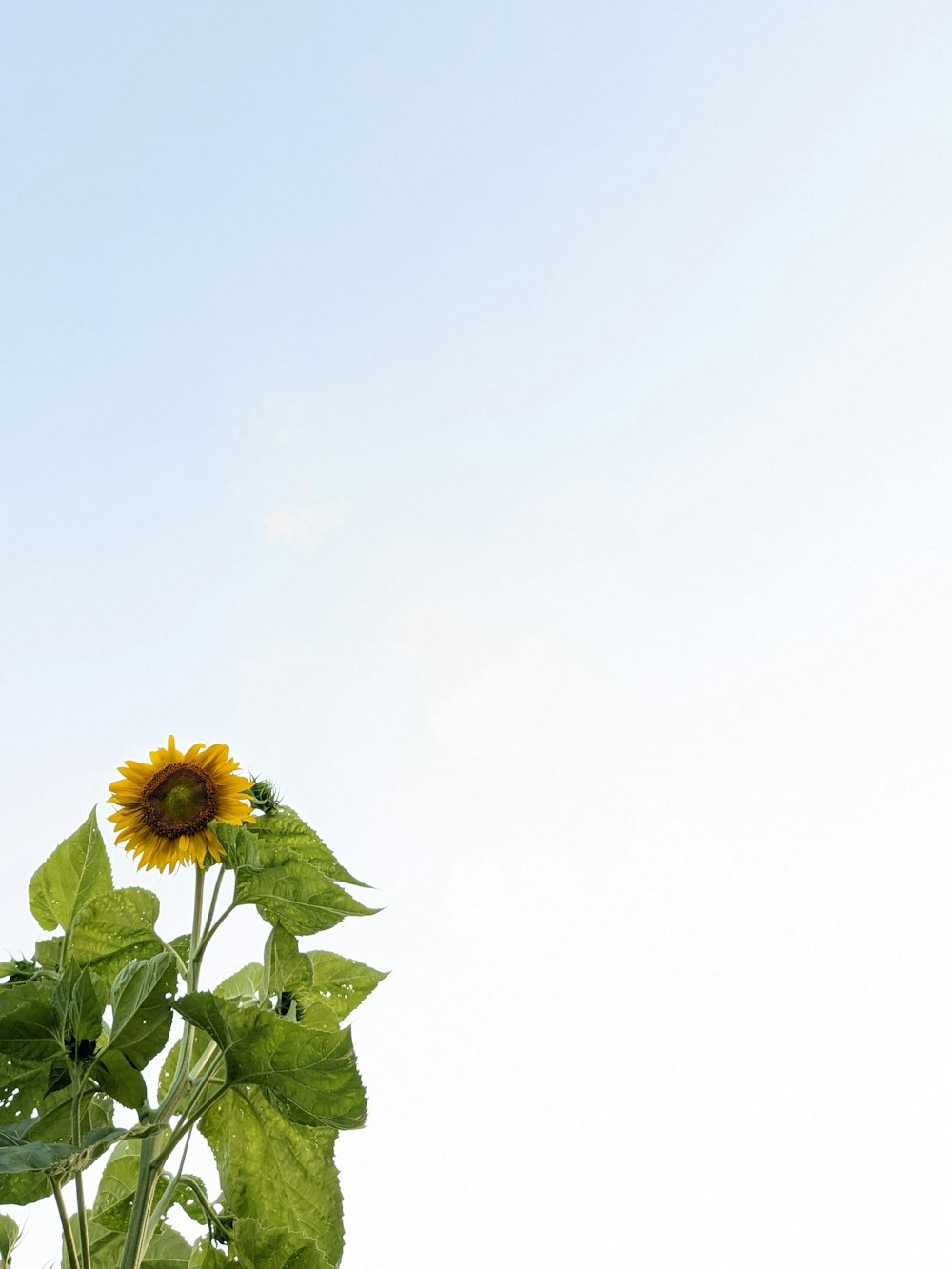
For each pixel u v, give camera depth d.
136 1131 1.70
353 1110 1.73
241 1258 1.80
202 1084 1.78
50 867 2.06
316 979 2.05
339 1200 1.83
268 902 1.90
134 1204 1.71
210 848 1.93
